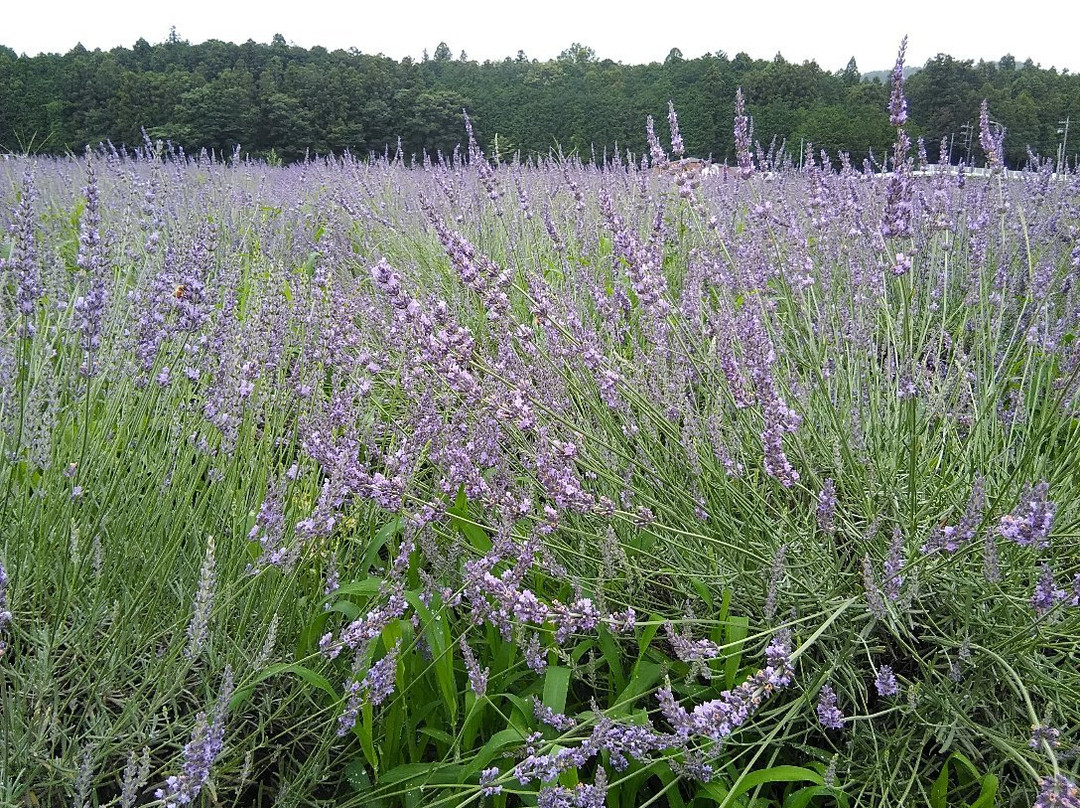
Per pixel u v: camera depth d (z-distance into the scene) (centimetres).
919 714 187
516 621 176
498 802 169
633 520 198
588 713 171
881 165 481
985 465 234
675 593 224
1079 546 207
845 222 369
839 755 179
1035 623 169
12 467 188
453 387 203
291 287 361
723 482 219
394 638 173
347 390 234
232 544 199
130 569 193
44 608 196
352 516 232
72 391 229
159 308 234
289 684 197
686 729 150
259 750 192
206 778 129
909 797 177
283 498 192
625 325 304
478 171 477
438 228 217
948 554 195
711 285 323
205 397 230
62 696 188
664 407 241
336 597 205
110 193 612
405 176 795
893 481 223
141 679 194
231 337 237
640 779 173
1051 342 287
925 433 245
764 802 172
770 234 330
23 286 203
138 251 367
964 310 343
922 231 369
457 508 207
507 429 228
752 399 225
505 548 180
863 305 299
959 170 419
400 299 202
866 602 194
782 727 192
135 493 210
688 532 203
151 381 225
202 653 191
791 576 208
